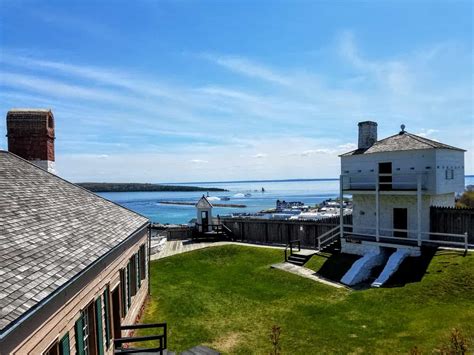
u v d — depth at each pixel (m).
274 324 14.21
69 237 9.57
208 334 13.52
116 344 11.60
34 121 16.66
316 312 15.26
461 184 24.62
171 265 25.39
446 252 19.67
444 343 11.19
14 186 10.77
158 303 17.33
